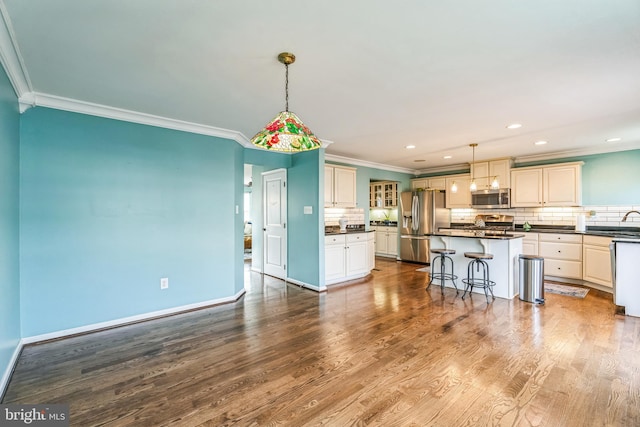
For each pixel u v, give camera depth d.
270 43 1.92
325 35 1.84
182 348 2.67
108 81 2.46
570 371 2.23
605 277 4.36
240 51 2.02
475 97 2.83
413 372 2.24
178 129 3.59
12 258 2.40
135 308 3.29
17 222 2.57
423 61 2.15
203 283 3.80
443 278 4.60
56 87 2.57
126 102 2.93
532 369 2.27
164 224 3.49
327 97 2.82
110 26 1.74
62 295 2.88
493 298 4.13
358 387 2.06
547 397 1.93
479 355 2.49
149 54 2.05
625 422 1.70
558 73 2.34
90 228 3.03
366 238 5.66
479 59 2.13
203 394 1.99
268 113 3.26
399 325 3.17
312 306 3.85
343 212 6.31
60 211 2.87
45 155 2.80
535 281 3.93
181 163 3.62
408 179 7.55
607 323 3.17
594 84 2.54
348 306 3.84
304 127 2.22
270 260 5.70
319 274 4.58
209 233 3.85
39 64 2.17
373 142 4.65
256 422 1.73
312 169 4.73
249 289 4.72
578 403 1.87
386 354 2.53
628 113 3.27
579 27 1.75
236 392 2.01
